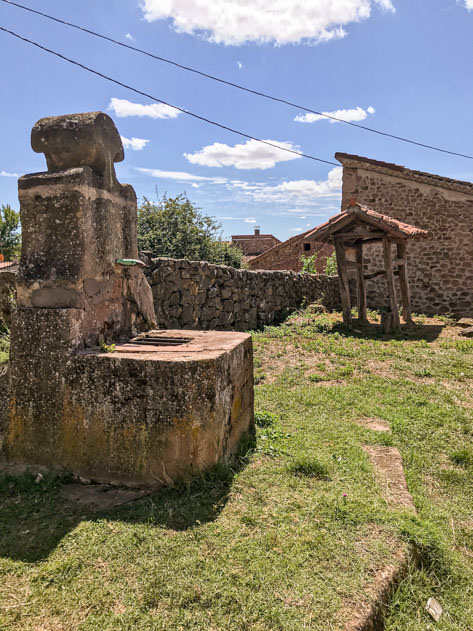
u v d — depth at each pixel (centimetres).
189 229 1200
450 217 1250
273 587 200
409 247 1300
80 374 279
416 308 1299
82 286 301
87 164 321
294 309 1062
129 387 271
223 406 290
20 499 261
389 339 819
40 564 207
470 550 277
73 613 182
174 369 264
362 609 193
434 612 220
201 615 184
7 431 295
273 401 473
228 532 234
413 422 434
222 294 799
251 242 2814
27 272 302
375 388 530
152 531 231
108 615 182
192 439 267
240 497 267
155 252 1145
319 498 271
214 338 360
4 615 180
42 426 288
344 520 252
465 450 382
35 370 288
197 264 734
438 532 264
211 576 203
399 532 246
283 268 1780
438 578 243
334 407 459
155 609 186
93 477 279
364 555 226
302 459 313
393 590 214
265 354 660
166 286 659
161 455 269
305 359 647
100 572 204
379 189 1299
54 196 300
